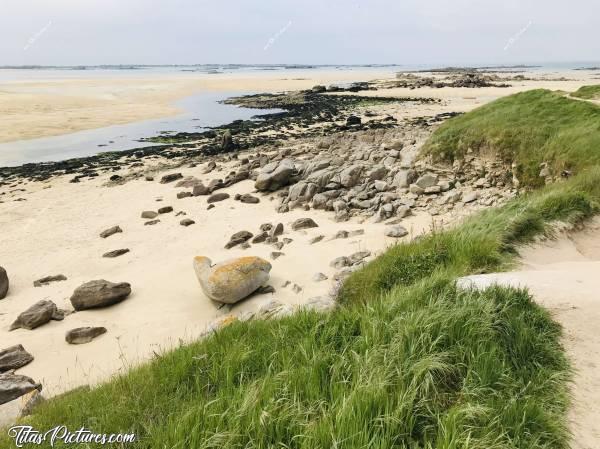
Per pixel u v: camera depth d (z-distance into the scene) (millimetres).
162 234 16953
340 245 14305
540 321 5535
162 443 3996
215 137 39531
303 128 42719
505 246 9164
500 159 19297
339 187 19844
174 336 9914
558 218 10531
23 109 51562
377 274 9133
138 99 69125
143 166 28891
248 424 4020
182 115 54844
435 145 21641
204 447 3793
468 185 19312
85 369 8844
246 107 63688
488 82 92812
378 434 3734
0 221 19172
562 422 3959
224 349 5941
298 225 16281
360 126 40875
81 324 10781
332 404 4094
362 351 5047
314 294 11102
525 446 3658
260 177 21297
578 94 30875
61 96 66000
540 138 18531
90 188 24078
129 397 5211
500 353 4824
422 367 4371
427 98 65625
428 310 5504
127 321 10820
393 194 18547
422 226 15539
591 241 10219
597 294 6262
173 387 5309
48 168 28672
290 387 4527
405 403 3906
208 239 16078
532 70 195000
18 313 11508
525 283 6824
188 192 21875
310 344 5363
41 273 14125
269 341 5867
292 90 90438
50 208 20812
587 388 4410
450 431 3678
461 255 8875
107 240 16688
